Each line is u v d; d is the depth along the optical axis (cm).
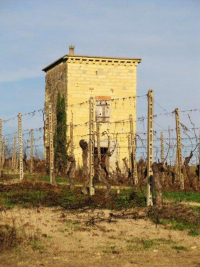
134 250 1451
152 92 2188
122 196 2386
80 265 1293
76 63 4834
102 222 1830
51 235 1616
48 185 3003
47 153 4791
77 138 4791
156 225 1759
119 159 4859
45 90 5356
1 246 1456
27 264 1302
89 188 2650
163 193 2592
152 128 2170
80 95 4847
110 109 4916
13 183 3234
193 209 1995
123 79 4959
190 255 1400
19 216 1919
